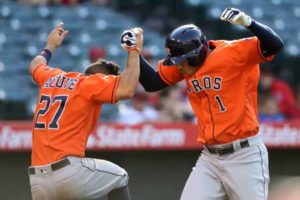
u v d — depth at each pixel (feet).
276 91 135.03
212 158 68.23
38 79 72.28
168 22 170.30
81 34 158.30
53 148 67.56
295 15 174.29
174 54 66.23
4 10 161.07
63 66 148.25
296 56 164.35
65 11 164.14
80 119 68.18
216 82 66.18
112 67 72.64
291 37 168.25
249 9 171.94
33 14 161.68
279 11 174.19
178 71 70.03
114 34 160.66
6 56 149.89
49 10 163.32
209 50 67.67
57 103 68.49
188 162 100.53
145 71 71.05
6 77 144.97
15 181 97.19
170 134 97.35
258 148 67.10
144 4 173.58
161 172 99.86
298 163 102.37
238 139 66.64
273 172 101.76
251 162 66.64
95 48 147.54
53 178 67.67
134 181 99.19
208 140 67.62
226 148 66.95
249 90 66.85
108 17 164.45
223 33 166.61
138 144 96.53
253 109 67.26
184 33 65.98
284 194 101.65
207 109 67.36
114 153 98.68
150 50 156.15
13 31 156.76
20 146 94.43
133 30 67.62
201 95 67.62
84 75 70.49
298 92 146.41
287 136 99.86
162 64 71.00
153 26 169.07
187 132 97.76
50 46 76.33
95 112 69.21
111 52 152.56
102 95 67.41
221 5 169.68
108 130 95.71
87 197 69.26
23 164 97.35
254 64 66.03
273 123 99.66
